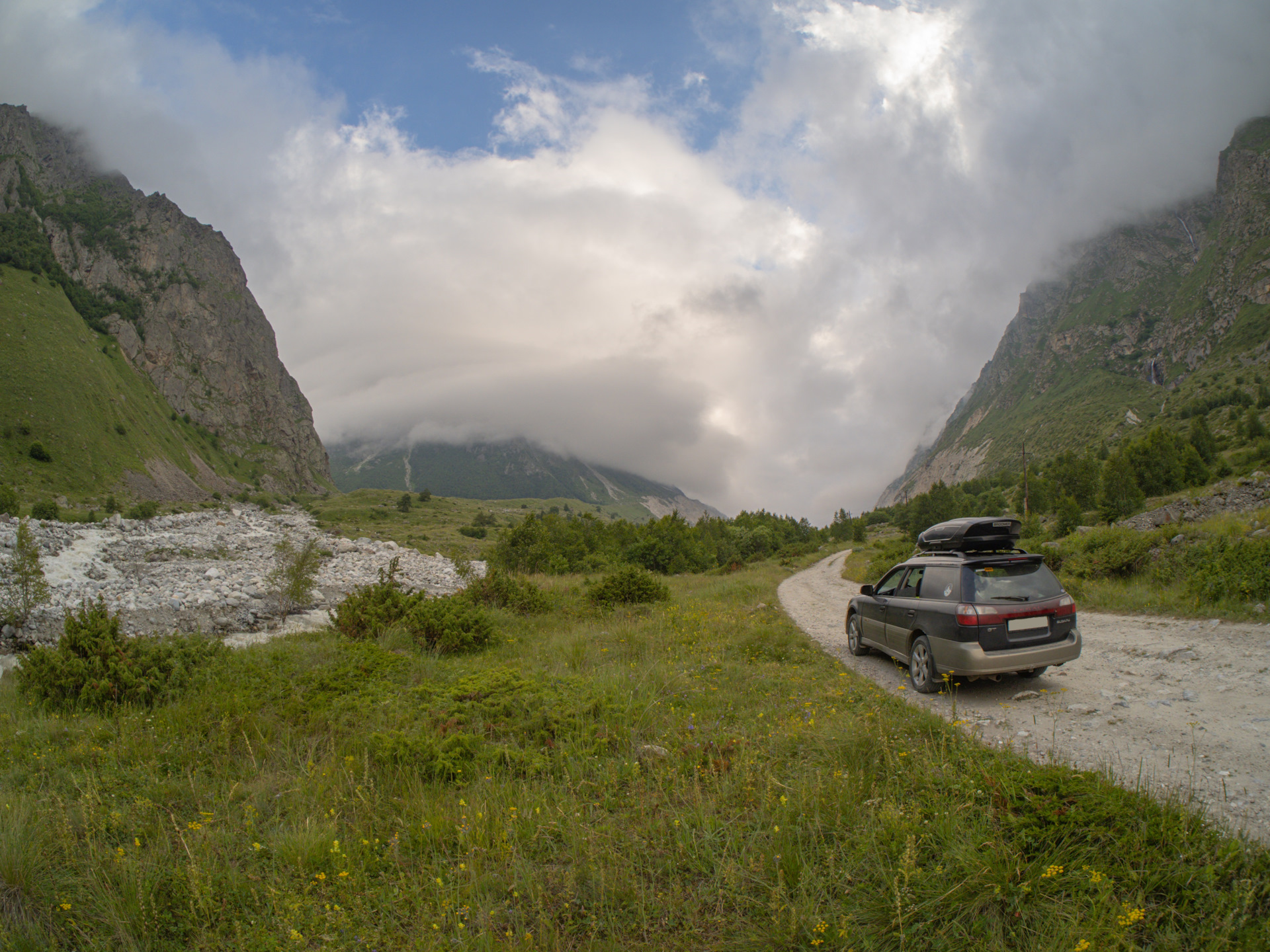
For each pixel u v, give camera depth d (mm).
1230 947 2725
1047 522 67688
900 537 81312
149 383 189125
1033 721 6297
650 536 44188
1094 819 3572
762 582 27672
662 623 13180
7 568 17344
